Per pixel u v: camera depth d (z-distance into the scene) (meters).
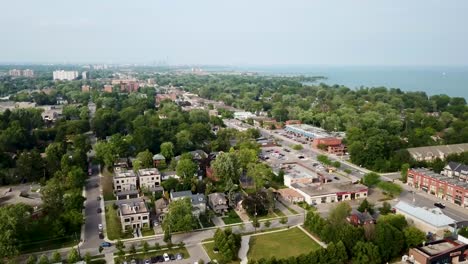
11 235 125.62
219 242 129.12
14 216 134.50
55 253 122.88
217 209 166.50
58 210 151.50
